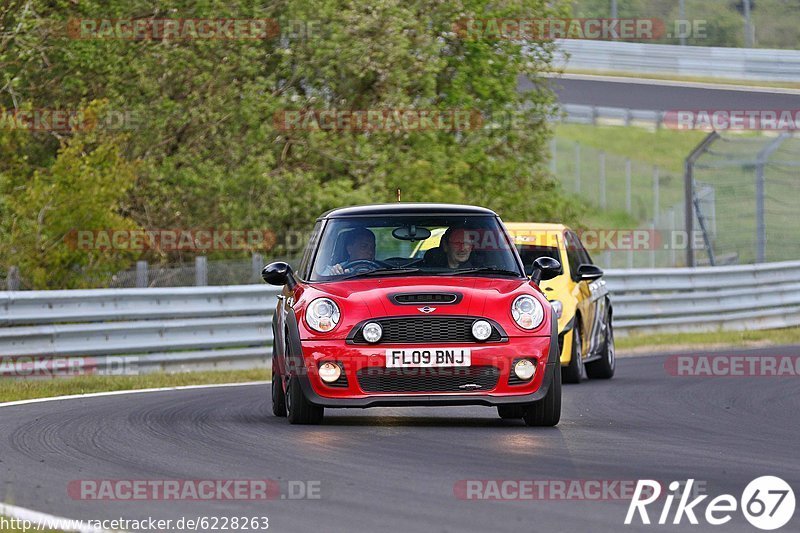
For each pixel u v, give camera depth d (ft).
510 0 282.77
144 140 234.38
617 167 438.40
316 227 112.47
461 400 96.63
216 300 183.32
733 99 433.89
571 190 415.03
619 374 167.12
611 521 60.90
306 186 235.20
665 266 343.87
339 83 255.09
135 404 121.90
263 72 254.27
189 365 177.47
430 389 96.94
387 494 68.28
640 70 484.74
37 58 226.58
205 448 87.10
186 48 236.63
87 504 66.39
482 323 97.09
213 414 112.06
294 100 244.83
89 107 210.79
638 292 245.65
